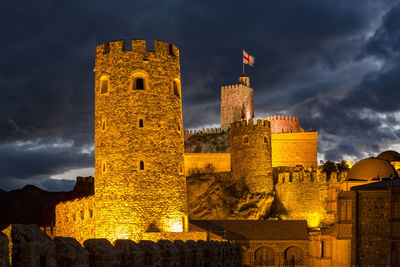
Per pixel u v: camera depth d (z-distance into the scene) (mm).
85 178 90500
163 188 56969
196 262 26891
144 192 56250
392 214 61406
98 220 57281
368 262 61625
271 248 74500
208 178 98188
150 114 57344
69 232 63594
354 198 62656
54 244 15984
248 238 74312
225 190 96688
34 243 15047
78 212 61719
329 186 91625
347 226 69062
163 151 57469
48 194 109875
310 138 107438
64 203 65750
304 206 92188
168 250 22516
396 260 61312
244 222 78875
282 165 107062
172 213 57188
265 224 78250
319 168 97125
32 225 15867
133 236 55344
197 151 133375
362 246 62000
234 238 74000
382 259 61406
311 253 75812
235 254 45406
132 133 56875
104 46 59000
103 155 57875
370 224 62125
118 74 57781
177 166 58500
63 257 16156
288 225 78500
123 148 56812
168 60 59031
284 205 93938
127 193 56125
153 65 58000
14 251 14992
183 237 54094
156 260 21062
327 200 91875
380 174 78625
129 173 56375
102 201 57094
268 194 94938
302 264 74625
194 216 93125
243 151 96562
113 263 17922
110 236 55969
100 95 58938
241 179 96500
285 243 74500
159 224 56250
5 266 13664
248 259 73688
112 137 57375
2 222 98625
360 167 80625
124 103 57250
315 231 83875
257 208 92375
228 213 93062
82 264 16484
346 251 68562
